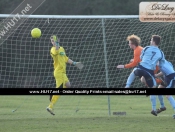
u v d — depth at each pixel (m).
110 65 56.88
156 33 52.94
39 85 58.66
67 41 56.53
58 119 31.14
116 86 56.91
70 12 80.88
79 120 30.27
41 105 47.59
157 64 32.38
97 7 81.25
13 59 57.62
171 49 53.69
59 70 35.47
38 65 58.34
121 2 81.00
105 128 25.92
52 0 79.56
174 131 24.73
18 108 44.22
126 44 56.31
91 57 56.91
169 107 44.03
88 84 57.66
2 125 27.48
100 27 56.50
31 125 27.44
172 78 31.94
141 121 29.58
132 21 52.72
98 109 42.66
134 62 33.34
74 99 55.19
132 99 54.38
